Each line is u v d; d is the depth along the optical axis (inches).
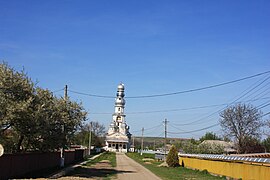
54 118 1343.5
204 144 3075.8
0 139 1117.7
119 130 6387.8
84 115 1504.7
